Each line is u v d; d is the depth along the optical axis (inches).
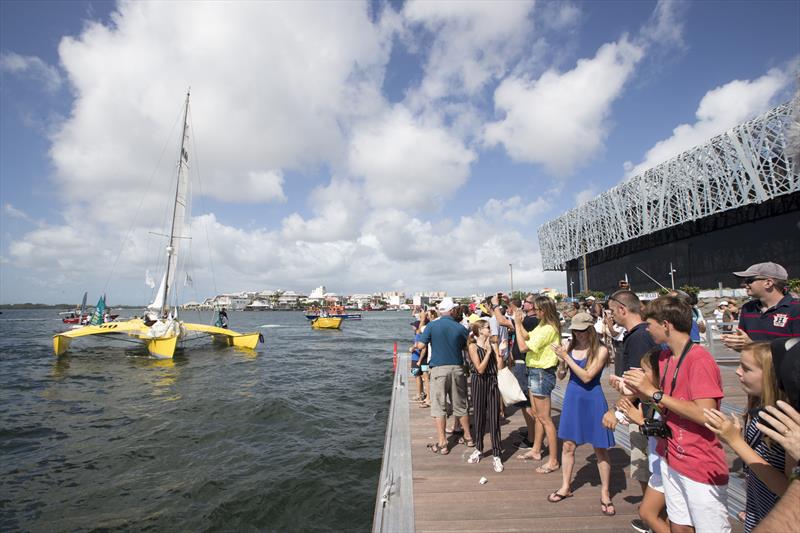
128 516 227.1
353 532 213.9
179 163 1168.8
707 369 92.6
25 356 946.7
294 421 406.6
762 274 147.5
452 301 217.0
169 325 935.7
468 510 152.2
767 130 1524.4
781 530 43.9
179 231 1167.0
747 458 73.8
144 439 354.3
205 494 251.3
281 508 235.8
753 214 1744.6
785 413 56.5
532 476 182.4
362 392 552.7
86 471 286.7
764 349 79.8
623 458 201.8
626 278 2571.4
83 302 1908.2
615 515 147.6
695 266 2046.0
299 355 1001.5
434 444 219.6
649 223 2162.9
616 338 261.1
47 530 214.2
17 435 366.9
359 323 3339.1
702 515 91.1
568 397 155.9
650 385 98.0
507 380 187.9
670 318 99.5
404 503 155.9
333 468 289.1
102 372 733.3
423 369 306.7
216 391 557.6
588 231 2802.7
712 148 1782.7
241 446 335.0
